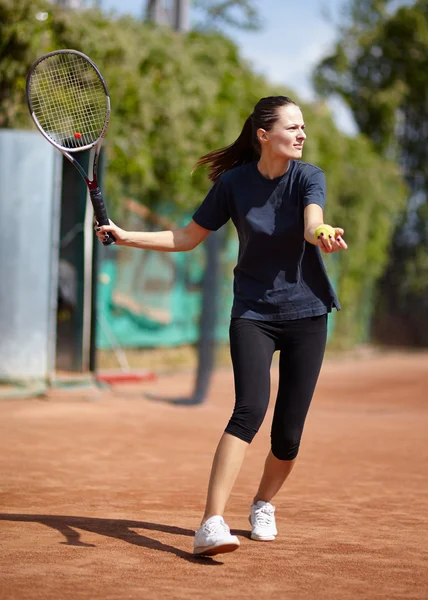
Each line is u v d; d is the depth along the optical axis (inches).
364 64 1318.9
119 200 706.8
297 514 268.1
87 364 563.8
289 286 221.1
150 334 758.5
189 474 328.5
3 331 534.3
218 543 206.1
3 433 408.2
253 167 223.0
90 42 657.0
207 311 560.1
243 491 301.7
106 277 685.3
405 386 719.7
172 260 773.3
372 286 1168.8
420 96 1316.4
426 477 335.6
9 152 532.7
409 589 193.8
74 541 227.0
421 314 1300.4
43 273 538.9
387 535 243.4
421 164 1314.0
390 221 1157.1
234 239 819.4
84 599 181.0
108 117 231.1
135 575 198.5
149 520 253.0
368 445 410.0
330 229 196.1
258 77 861.2
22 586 188.7
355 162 1020.5
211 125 761.0
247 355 218.2
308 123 904.9
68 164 556.1
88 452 369.4
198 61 794.8
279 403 226.4
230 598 183.9
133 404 521.0
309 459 368.8
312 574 203.5
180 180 747.4
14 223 532.7
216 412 506.6
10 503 272.5
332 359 1002.1
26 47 609.6
